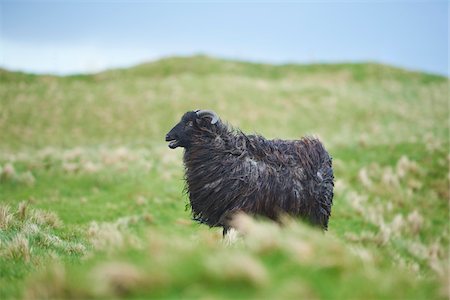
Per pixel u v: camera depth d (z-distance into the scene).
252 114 46.41
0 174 19.84
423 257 16.77
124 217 15.84
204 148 10.36
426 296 5.13
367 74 67.81
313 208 10.59
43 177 20.86
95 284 4.92
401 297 4.89
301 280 4.89
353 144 28.58
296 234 5.87
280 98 51.97
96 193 19.23
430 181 23.67
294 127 44.09
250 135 10.67
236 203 10.05
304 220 10.37
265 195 10.06
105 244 7.76
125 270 4.84
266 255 5.53
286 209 10.23
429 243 18.95
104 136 41.34
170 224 15.93
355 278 5.09
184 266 5.01
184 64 69.00
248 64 70.94
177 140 10.54
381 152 26.84
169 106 48.06
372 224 18.11
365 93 57.78
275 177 10.19
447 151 26.36
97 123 44.34
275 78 66.19
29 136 40.31
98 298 4.83
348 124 45.56
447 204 22.02
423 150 26.64
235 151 10.27
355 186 22.36
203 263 5.00
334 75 67.38
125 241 6.91
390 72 68.69
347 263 5.36
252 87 54.59
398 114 49.66
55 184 20.12
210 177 10.23
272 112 47.56
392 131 38.56
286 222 9.01
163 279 4.84
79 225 13.85
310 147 10.83
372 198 21.59
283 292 4.60
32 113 45.59
